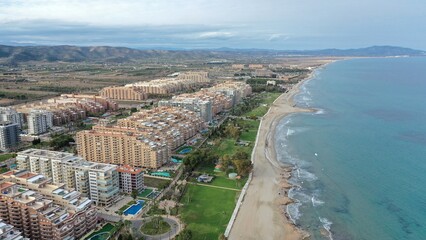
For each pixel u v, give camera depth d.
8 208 189.50
